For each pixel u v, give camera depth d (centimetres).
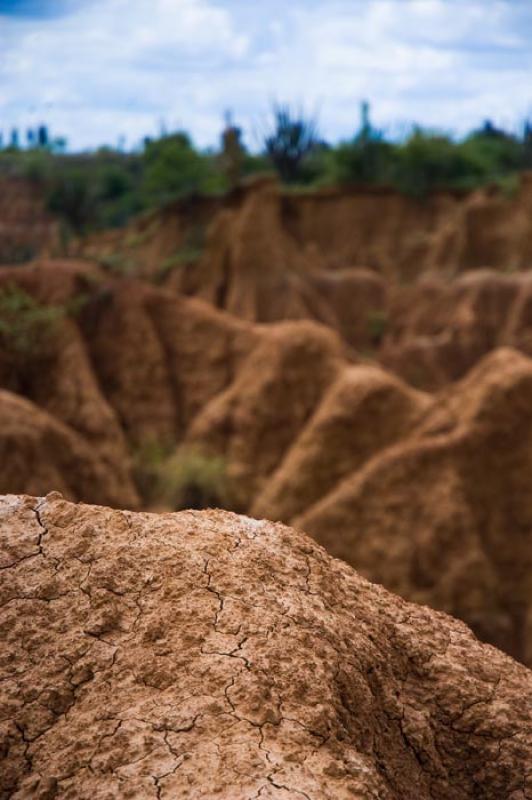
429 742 447
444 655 481
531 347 5675
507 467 2775
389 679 458
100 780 371
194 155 9319
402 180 7700
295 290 6119
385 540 2684
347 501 2739
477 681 473
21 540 475
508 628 2634
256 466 3359
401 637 481
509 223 6831
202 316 3741
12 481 2692
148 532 480
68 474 2866
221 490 3253
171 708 395
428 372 5666
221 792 350
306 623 442
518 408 2794
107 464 3234
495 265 6781
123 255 7056
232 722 387
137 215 9375
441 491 2708
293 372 3444
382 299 6381
